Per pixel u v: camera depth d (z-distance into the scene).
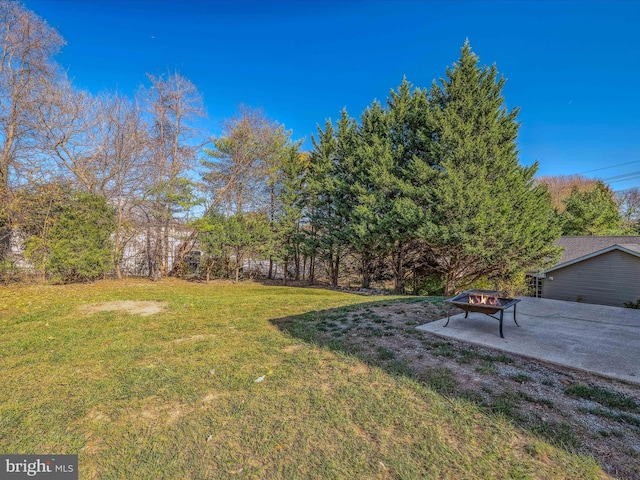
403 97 12.56
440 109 11.18
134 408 2.38
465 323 4.57
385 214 11.61
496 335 3.97
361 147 12.75
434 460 1.78
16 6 10.44
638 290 10.88
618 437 1.94
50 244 9.95
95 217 10.92
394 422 2.14
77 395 2.57
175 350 3.67
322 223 14.37
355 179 13.43
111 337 4.23
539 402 2.36
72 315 5.62
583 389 2.55
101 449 1.92
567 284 12.63
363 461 1.78
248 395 2.55
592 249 13.91
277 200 15.54
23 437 2.01
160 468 1.75
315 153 15.12
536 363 3.12
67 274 10.68
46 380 2.85
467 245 9.58
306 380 2.81
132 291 9.52
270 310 5.95
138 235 13.54
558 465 1.71
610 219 19.22
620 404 2.32
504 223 9.62
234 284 14.09
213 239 13.27
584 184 28.08
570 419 2.14
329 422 2.16
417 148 12.13
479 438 1.96
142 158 12.96
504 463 1.74
